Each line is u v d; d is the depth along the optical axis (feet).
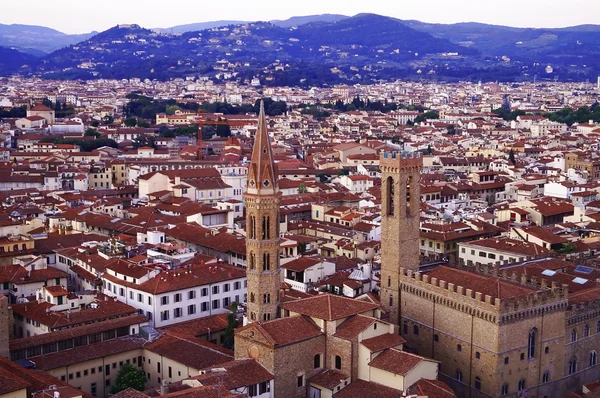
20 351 536.42
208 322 638.94
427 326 553.64
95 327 578.66
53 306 611.88
